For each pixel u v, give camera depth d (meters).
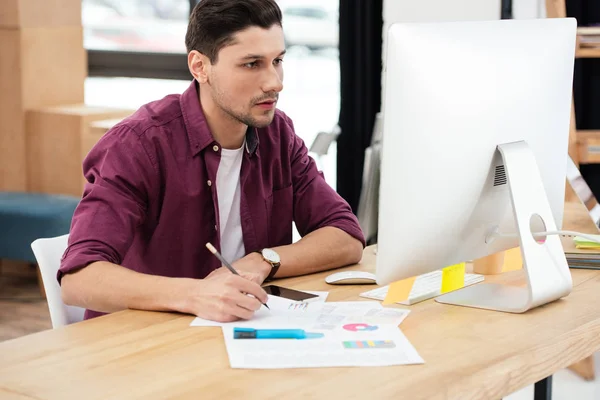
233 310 1.92
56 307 2.29
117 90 6.38
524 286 2.23
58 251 2.33
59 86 5.71
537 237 2.10
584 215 2.95
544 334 1.90
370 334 1.86
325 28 5.99
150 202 2.35
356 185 5.14
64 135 5.43
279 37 2.20
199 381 1.61
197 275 2.44
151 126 2.33
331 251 2.40
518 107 2.06
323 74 6.05
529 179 2.07
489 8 4.76
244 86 2.20
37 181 5.57
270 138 2.53
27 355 1.74
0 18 5.48
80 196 5.43
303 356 1.73
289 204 2.60
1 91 5.56
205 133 2.35
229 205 2.47
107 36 6.32
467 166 1.98
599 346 2.03
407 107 1.85
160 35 6.23
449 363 1.72
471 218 2.03
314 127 6.09
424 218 1.93
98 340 1.82
